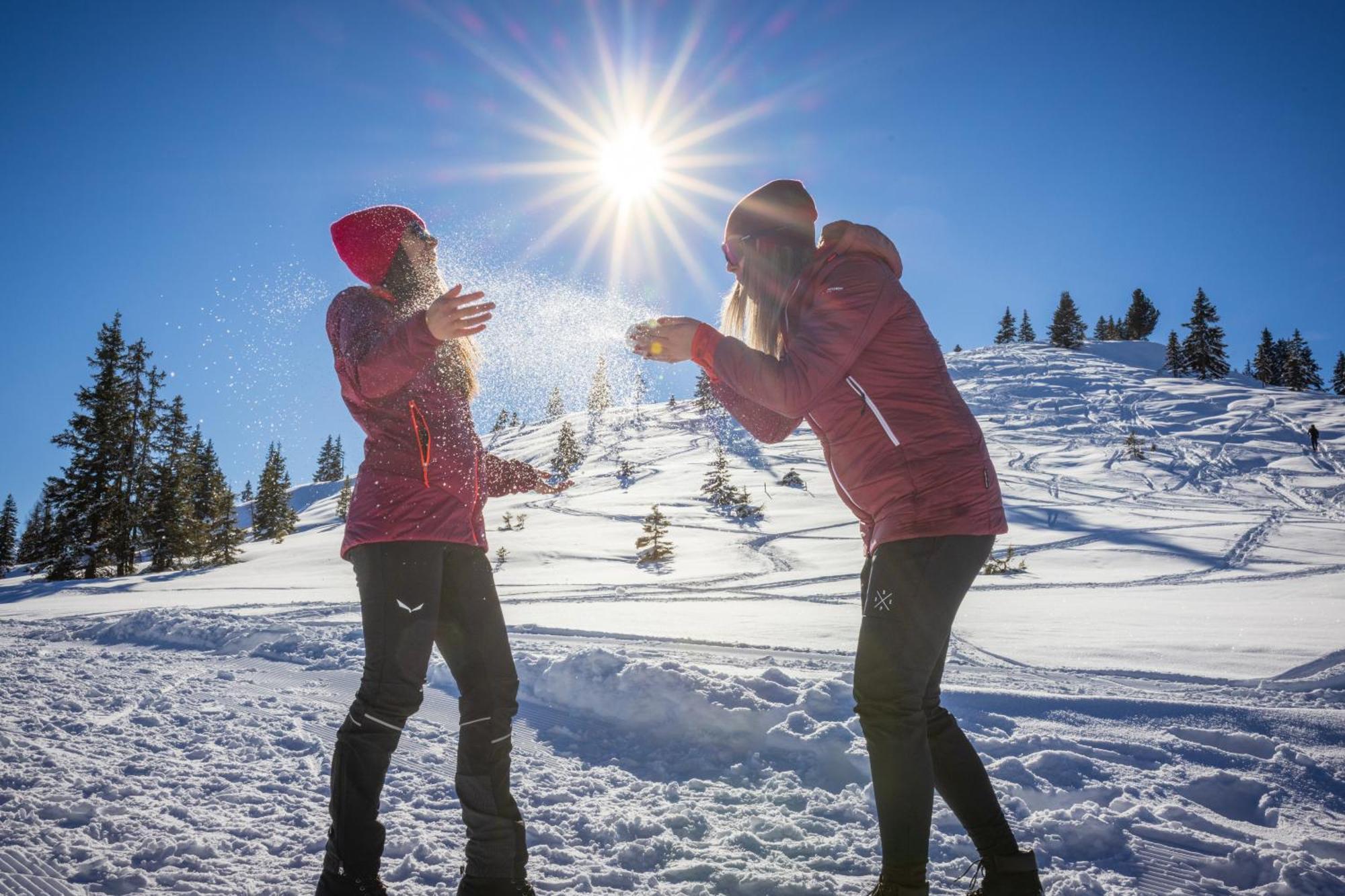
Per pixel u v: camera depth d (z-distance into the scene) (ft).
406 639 6.21
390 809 8.64
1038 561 64.39
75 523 103.76
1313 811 8.92
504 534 104.78
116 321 106.52
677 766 10.42
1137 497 108.17
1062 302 285.43
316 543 121.19
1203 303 236.84
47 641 20.85
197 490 117.29
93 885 6.51
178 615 21.02
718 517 112.37
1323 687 17.13
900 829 5.78
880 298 5.99
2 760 9.47
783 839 8.07
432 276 6.83
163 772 9.56
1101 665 20.04
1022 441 156.56
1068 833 8.03
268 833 7.81
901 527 5.98
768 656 19.40
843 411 6.20
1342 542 69.21
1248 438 149.07
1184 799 9.02
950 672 18.44
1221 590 40.01
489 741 6.51
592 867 7.28
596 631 23.86
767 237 6.77
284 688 14.30
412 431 6.45
